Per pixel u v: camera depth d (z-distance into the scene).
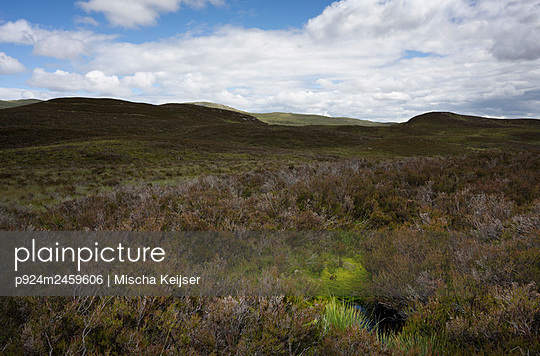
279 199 7.21
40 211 8.87
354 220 6.80
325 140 71.12
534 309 2.76
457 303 3.26
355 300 3.98
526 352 2.45
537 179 8.39
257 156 40.50
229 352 2.50
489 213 5.87
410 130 111.56
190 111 121.81
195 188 9.17
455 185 8.67
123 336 2.53
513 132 102.62
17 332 2.54
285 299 3.49
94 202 8.06
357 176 9.30
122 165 27.97
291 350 2.73
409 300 3.67
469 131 118.94
